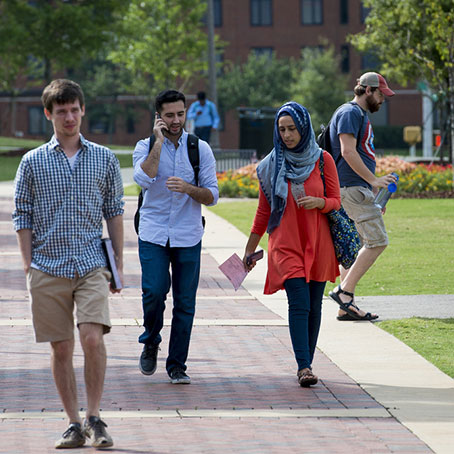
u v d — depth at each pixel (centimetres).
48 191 1099
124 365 1506
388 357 1531
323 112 10812
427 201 4306
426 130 8356
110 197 1134
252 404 1273
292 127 1384
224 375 1438
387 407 1248
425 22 5466
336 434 1132
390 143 12769
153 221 1398
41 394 1323
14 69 10981
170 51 10469
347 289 1825
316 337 1435
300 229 1402
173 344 1396
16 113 13812
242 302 2058
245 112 7019
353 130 1753
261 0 13362
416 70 5878
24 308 1988
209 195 1390
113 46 10231
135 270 2545
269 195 1426
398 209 3944
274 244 1403
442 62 5544
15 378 1414
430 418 1195
